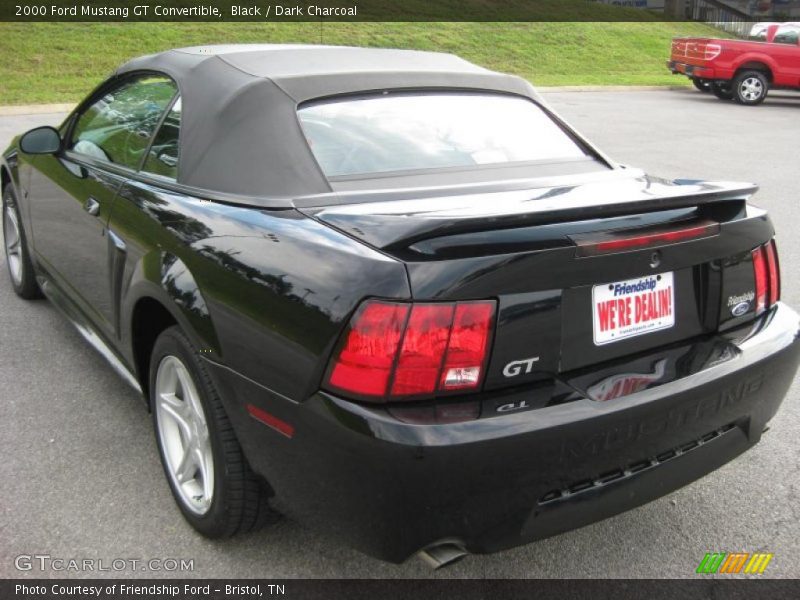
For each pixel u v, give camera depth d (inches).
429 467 81.8
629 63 952.9
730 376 99.6
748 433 107.8
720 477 133.6
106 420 144.6
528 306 87.6
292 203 102.0
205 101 119.3
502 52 904.3
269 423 92.2
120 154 138.9
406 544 86.0
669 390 94.0
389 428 81.7
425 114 125.2
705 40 705.0
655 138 499.2
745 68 693.9
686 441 98.7
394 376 83.1
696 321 104.8
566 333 91.4
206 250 103.1
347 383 84.0
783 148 472.1
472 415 84.0
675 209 100.1
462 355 84.6
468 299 84.2
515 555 112.7
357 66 129.4
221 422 101.7
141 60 145.9
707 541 116.6
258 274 94.2
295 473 91.4
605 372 94.0
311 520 94.0
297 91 117.6
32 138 153.9
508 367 87.5
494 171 118.7
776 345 106.8
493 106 133.9
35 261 181.9
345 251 88.1
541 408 86.6
